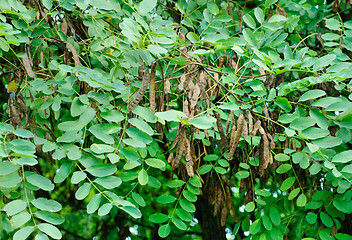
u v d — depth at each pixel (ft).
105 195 5.38
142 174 6.86
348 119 5.86
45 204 5.19
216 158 7.80
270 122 7.02
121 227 15.35
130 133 5.52
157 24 6.37
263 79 6.67
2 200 6.46
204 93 6.46
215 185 8.09
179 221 7.29
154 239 15.55
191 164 6.29
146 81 5.67
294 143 7.19
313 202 7.52
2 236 10.55
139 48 5.40
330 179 7.23
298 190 7.47
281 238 7.49
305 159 7.04
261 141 6.59
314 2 10.90
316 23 9.76
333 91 8.27
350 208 7.07
